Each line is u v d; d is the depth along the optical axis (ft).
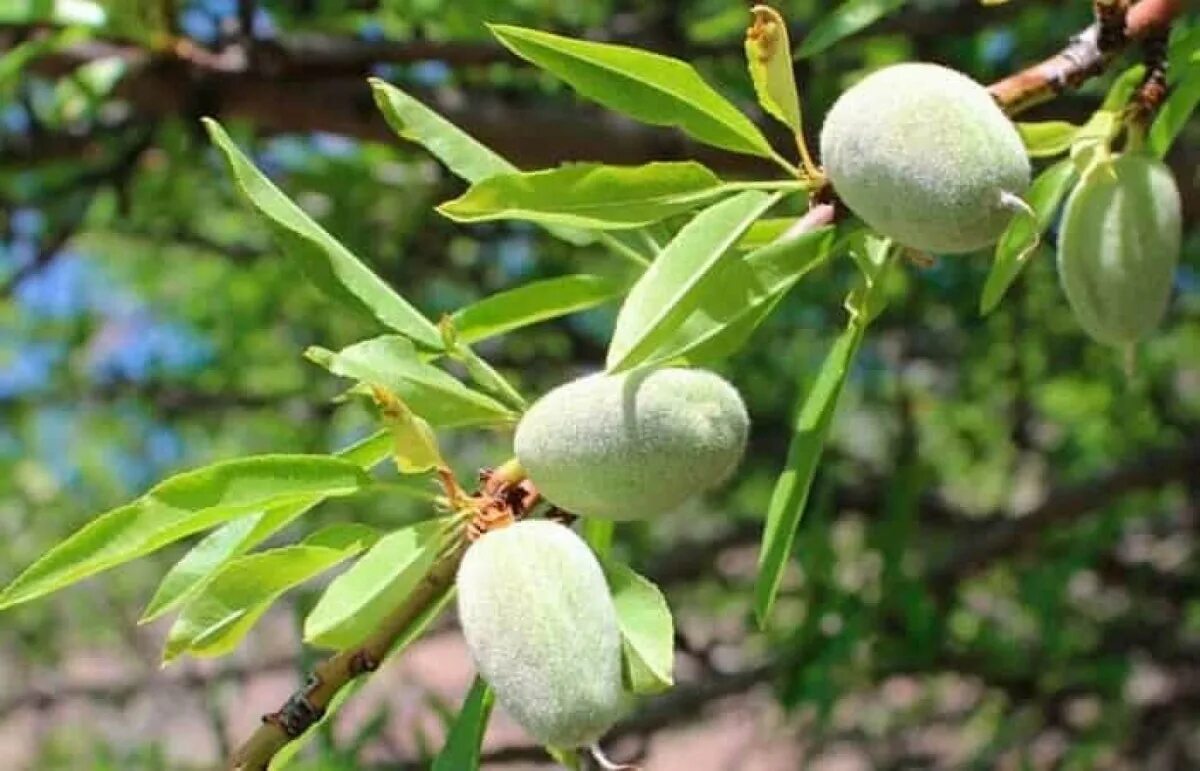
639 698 2.77
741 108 2.30
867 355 3.59
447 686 3.73
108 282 3.90
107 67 2.39
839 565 2.70
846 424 3.65
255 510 1.36
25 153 2.62
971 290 3.23
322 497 1.37
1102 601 3.47
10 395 3.76
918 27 2.36
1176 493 3.62
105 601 3.87
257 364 3.71
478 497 1.35
